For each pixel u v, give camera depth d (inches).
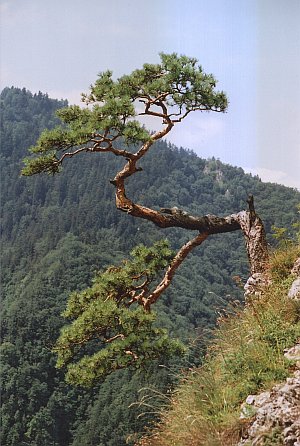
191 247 440.5
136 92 447.8
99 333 400.5
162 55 450.9
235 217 435.5
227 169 7539.4
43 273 4010.8
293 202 4212.6
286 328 273.1
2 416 3189.0
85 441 2746.1
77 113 431.5
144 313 400.8
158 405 260.8
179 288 3757.4
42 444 3100.4
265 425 203.5
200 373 259.1
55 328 3476.9
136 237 4840.1
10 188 7042.3
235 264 4498.0
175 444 231.9
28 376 3277.6
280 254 380.5
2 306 4247.0
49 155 422.0
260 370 244.7
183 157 7672.2
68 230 5310.0
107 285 426.3
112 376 2915.8
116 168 6943.9
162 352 378.9
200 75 447.8
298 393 208.4
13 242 6471.5
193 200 6929.1
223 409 232.4
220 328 303.1
